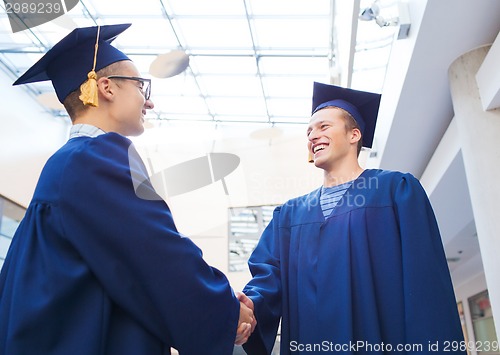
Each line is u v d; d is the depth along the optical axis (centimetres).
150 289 113
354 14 479
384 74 646
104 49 153
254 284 164
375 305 139
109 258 114
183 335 113
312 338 143
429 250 141
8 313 111
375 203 156
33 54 800
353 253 149
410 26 452
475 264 1063
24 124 823
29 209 123
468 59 440
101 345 108
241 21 764
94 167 120
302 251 161
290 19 751
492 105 408
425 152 647
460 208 684
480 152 405
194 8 736
